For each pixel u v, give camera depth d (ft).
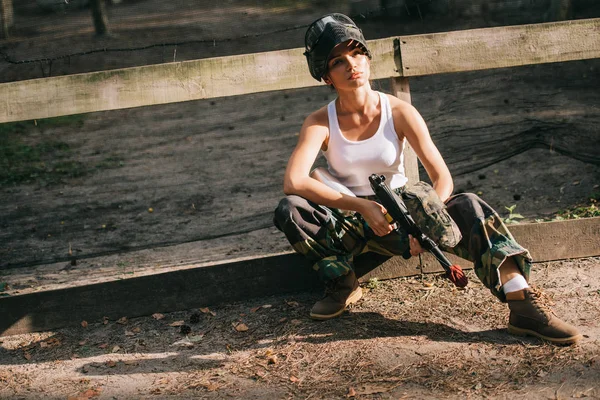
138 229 18.94
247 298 12.36
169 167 24.91
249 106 33.53
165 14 42.75
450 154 20.20
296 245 10.98
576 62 28.48
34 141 29.89
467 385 9.08
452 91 26.55
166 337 11.32
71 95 11.78
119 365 10.54
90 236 18.70
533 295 10.07
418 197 9.75
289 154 25.21
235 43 40.60
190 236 17.87
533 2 35.22
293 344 10.57
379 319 11.07
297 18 43.45
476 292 11.78
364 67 10.46
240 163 24.59
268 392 9.38
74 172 25.17
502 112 23.34
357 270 12.39
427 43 12.24
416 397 8.91
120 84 11.84
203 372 10.10
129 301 12.08
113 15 42.14
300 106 32.58
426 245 9.91
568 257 12.75
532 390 8.82
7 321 11.84
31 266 16.44
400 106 10.81
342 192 10.79
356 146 10.74
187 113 33.42
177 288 12.16
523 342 10.05
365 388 9.24
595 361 9.36
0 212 21.35
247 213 19.33
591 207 15.55
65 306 11.94
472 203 10.18
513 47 12.44
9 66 37.32
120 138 29.81
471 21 36.58
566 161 19.85
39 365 10.77
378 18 38.09
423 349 10.10
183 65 11.87
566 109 22.82
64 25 41.96
